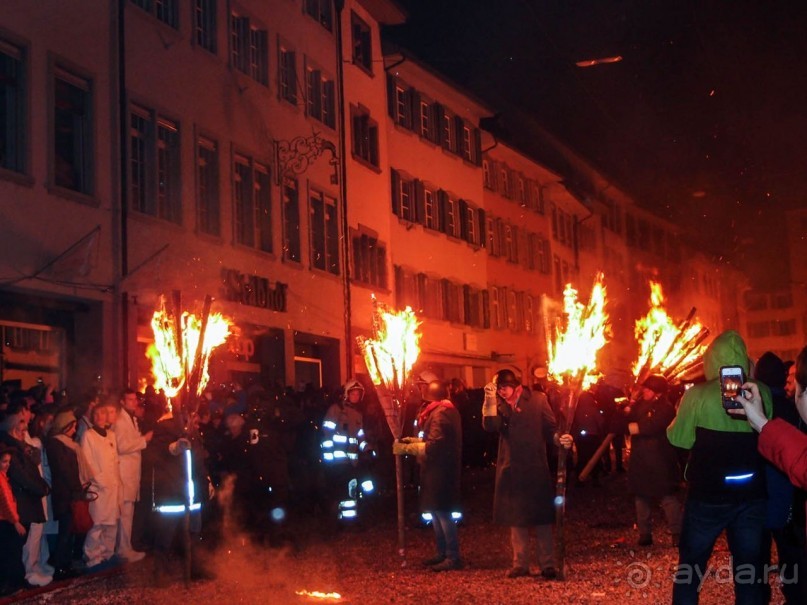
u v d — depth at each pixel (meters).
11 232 18.03
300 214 30.50
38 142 18.92
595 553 12.04
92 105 20.62
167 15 24.00
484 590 9.75
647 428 12.26
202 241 24.73
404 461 21.28
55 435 11.77
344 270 33.19
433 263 41.72
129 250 21.44
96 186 20.52
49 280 18.81
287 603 9.52
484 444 26.52
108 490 12.13
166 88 23.45
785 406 7.04
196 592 10.31
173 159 23.92
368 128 36.56
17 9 18.52
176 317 11.29
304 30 31.42
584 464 21.50
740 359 6.98
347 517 15.15
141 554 12.65
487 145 48.31
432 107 42.66
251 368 27.41
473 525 15.45
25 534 10.74
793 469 5.35
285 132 29.69
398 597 9.59
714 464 6.80
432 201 42.19
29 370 18.84
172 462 11.18
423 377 11.74
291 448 16.53
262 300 27.45
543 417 10.42
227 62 26.52
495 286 49.28
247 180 27.67
